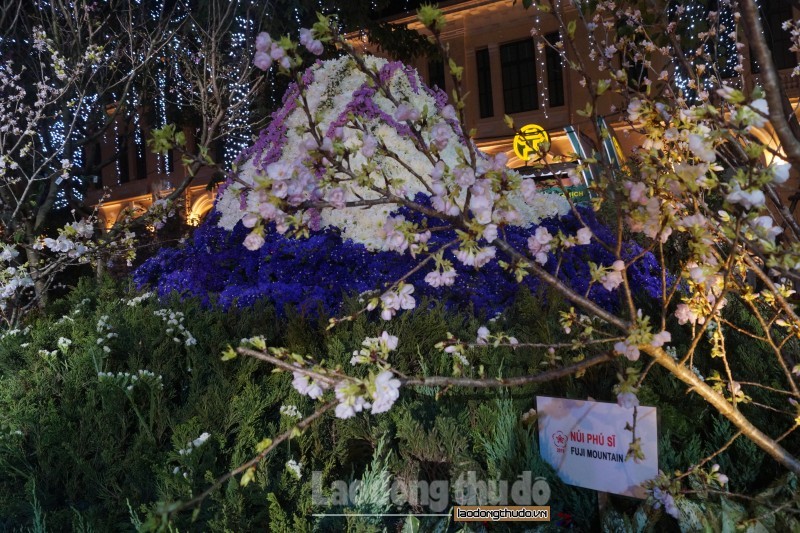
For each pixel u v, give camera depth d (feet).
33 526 7.75
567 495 6.66
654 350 4.69
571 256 13.94
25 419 9.61
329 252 14.17
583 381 8.02
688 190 4.47
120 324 12.11
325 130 15.88
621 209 4.75
